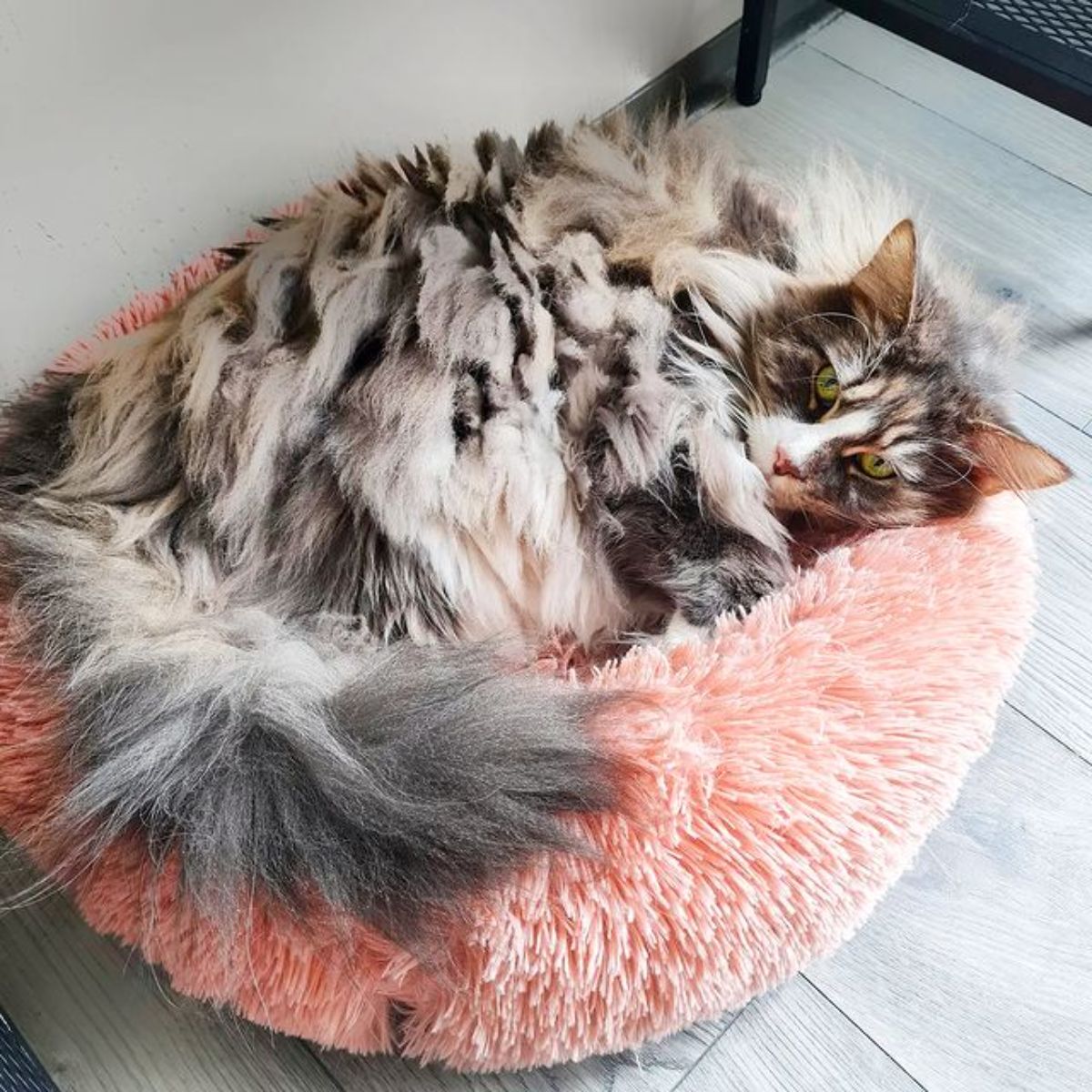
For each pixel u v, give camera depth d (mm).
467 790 555
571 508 700
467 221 705
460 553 682
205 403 661
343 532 665
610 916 587
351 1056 691
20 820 630
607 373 693
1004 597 696
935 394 690
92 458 681
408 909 543
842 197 758
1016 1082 693
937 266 734
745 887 601
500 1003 593
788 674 655
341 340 665
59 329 828
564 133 829
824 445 690
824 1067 696
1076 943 733
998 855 762
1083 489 896
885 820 631
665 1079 688
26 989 722
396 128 914
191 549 660
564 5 940
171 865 588
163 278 856
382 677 599
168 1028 707
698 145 784
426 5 851
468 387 667
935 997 717
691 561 712
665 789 608
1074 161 1081
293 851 546
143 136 771
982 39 889
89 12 685
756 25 1058
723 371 713
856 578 697
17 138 711
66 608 628
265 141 841
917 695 655
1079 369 958
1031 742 803
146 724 576
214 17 744
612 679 665
